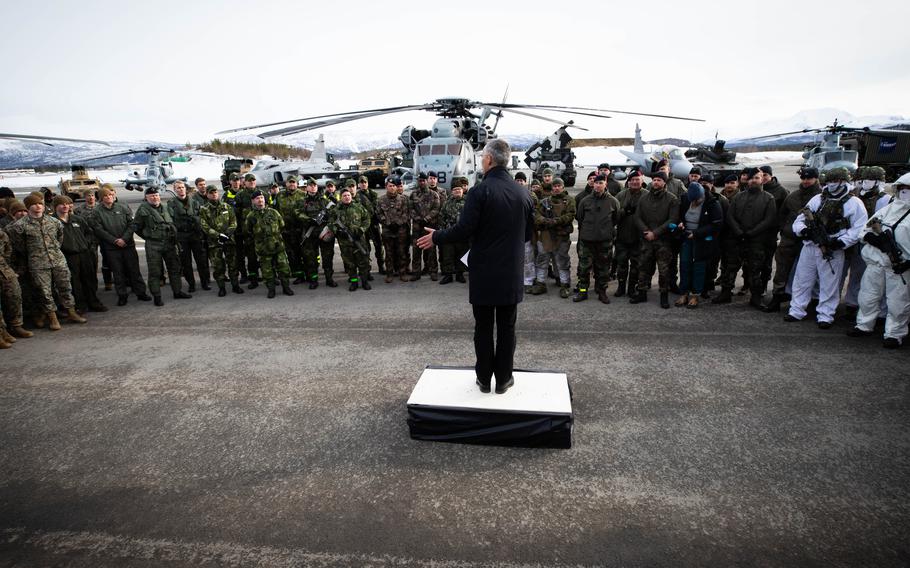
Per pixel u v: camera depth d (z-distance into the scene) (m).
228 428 3.72
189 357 5.23
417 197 8.38
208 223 7.71
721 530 2.51
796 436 3.36
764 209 6.04
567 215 6.79
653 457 3.17
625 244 6.80
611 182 8.70
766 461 3.09
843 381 4.15
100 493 2.99
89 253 7.02
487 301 3.25
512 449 3.32
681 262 6.37
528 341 5.32
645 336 5.39
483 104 13.32
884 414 3.61
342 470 3.14
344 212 7.70
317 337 5.72
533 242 7.20
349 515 2.71
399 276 8.58
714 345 5.05
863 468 2.99
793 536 2.45
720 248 6.48
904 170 25.92
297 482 3.03
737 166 27.81
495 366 3.53
